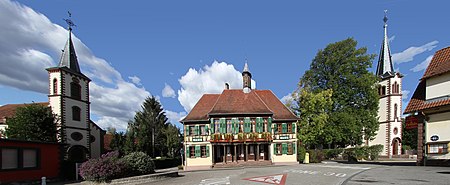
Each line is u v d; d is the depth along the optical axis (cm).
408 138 5869
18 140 1808
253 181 1417
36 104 2795
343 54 3650
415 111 1864
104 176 1577
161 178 1712
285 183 1284
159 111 5338
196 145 3231
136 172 1711
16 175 1781
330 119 3475
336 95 3681
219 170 2452
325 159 3969
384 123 4862
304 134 3425
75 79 3394
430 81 1805
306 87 3762
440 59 1822
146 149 4812
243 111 3256
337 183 1155
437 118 1731
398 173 1323
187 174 2069
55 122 2917
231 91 3597
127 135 4788
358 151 3853
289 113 3378
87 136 3531
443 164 1658
